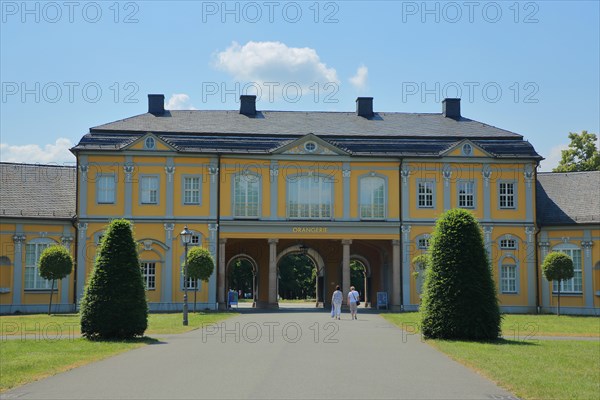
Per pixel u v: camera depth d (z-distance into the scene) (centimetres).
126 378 1905
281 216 5772
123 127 5819
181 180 5722
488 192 5869
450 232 3089
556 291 5825
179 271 5688
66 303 5597
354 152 5819
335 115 6353
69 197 5834
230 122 6062
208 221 5712
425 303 3083
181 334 3331
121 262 3042
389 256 6112
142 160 5688
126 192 5659
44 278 5178
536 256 5881
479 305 3022
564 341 3117
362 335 3259
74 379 1892
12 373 1989
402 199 5841
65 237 5628
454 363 2227
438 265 3077
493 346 2747
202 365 2162
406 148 5878
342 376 1939
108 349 2606
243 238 5762
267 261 6412
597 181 6097
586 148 8338
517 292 5853
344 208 5816
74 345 2744
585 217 5825
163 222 5675
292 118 6216
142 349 2638
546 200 6084
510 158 5859
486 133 6081
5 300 5497
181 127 5903
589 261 5762
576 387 1773
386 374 1983
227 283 6412
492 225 5850
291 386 1770
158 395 1645
